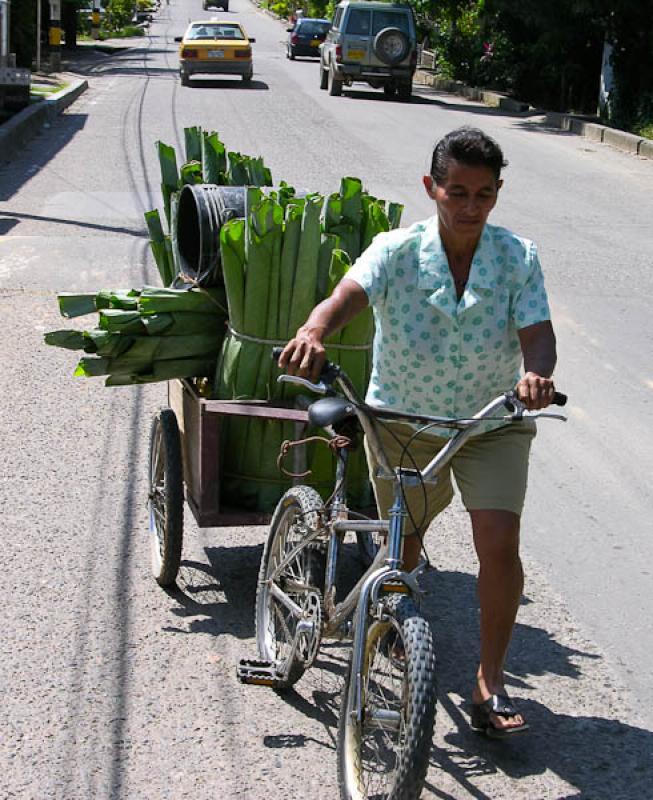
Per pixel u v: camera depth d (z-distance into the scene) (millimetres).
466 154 3400
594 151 20000
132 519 5574
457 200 3441
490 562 3666
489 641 3775
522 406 3174
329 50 27516
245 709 4066
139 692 4141
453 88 31219
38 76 27594
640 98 23094
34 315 8914
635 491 6230
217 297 4789
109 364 4738
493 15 29234
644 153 19734
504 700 3754
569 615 4863
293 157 16844
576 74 27172
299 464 4602
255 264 4484
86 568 5078
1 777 3637
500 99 27219
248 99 25281
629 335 9055
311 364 3234
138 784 3625
